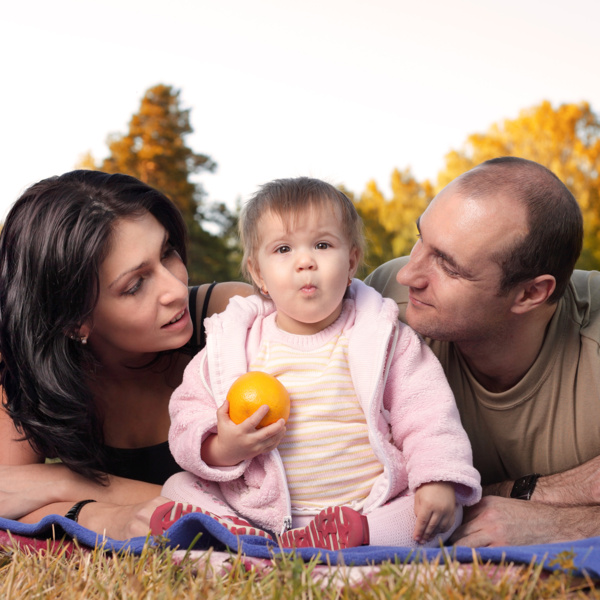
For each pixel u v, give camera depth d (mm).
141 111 30156
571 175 31312
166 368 2848
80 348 2564
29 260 2416
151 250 2430
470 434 2719
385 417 2365
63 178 2531
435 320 2359
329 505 2291
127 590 1707
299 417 2318
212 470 2264
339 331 2459
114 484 2533
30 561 1968
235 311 2576
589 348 2471
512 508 2275
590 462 2428
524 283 2260
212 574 1821
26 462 2668
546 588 1597
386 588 1612
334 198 2412
